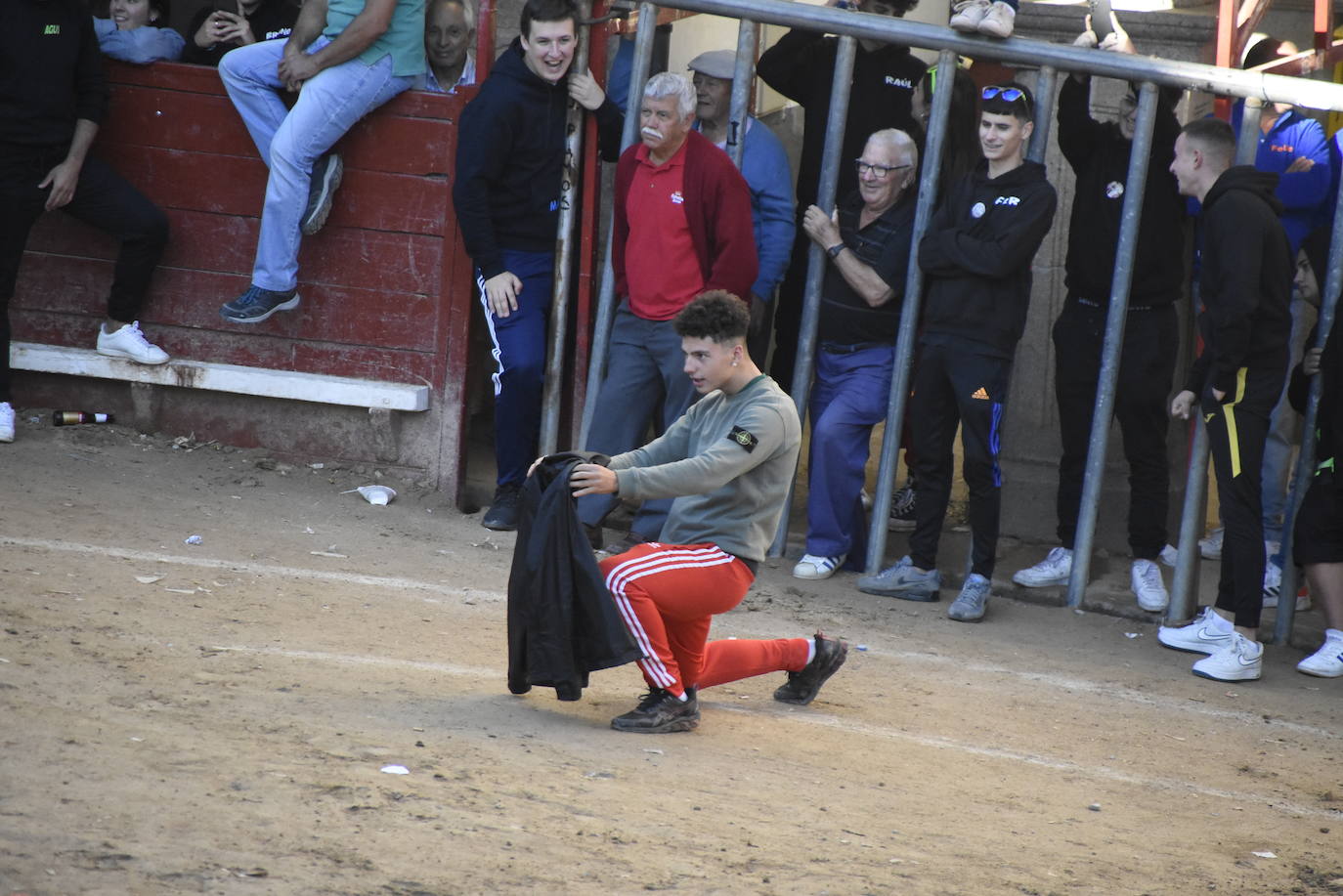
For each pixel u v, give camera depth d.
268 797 13.59
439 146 31.50
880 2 31.20
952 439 29.42
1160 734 22.44
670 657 18.81
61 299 32.56
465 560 28.14
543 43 29.23
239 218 32.16
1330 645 26.81
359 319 32.16
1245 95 28.62
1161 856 16.36
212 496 29.52
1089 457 29.88
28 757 13.66
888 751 19.56
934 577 29.58
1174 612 28.86
